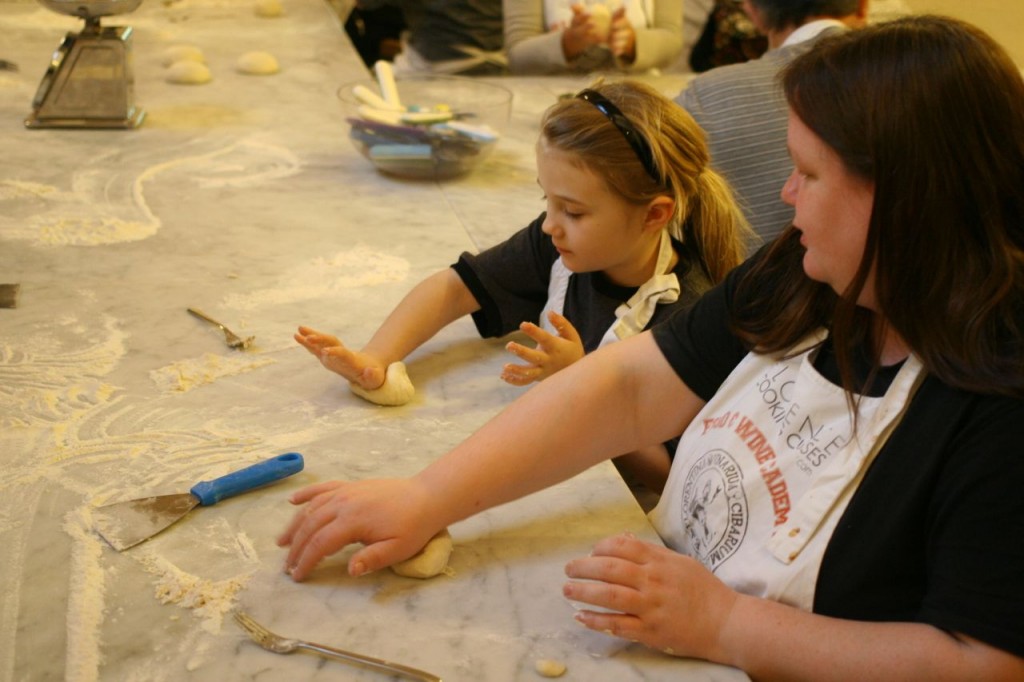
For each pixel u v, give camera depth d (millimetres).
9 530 1055
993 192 792
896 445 871
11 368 1392
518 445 1076
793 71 872
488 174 2396
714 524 1018
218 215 2025
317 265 1817
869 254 833
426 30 3723
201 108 2707
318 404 1353
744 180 2037
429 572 1003
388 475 1196
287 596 974
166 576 989
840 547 899
